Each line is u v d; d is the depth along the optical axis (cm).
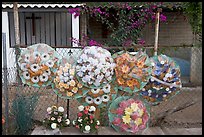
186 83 601
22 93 355
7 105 335
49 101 425
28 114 347
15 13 391
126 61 341
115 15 627
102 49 339
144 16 525
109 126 357
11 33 675
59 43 720
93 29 866
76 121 340
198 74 607
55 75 340
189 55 711
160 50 409
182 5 498
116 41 515
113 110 343
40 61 337
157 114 388
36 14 708
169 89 355
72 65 336
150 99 360
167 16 800
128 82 344
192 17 491
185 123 379
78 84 337
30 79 341
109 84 342
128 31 519
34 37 717
